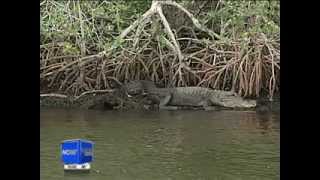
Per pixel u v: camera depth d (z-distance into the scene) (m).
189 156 11.80
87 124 16.59
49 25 23.36
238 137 14.30
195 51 24.31
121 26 24.31
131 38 23.34
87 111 20.61
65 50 22.95
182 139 13.94
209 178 9.91
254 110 21.44
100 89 23.05
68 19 23.50
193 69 23.69
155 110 21.34
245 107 21.98
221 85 23.36
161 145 13.08
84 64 23.09
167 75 23.50
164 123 17.03
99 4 24.16
